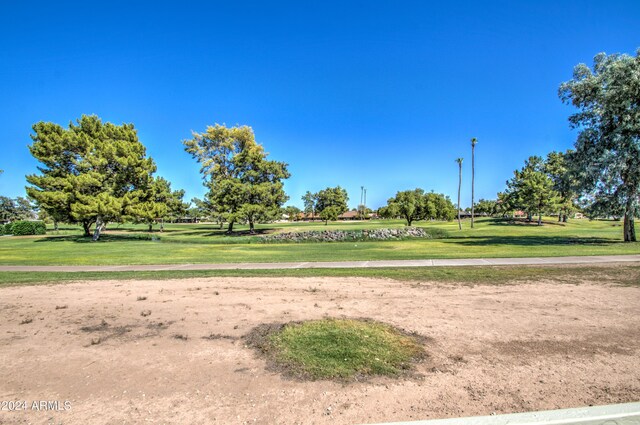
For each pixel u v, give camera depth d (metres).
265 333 5.95
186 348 5.38
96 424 3.45
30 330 6.28
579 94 22.56
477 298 8.18
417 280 10.55
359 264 14.48
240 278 11.52
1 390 4.16
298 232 37.25
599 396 3.86
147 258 18.84
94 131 40.91
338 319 6.69
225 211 48.00
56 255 21.27
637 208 21.53
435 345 5.37
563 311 7.03
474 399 3.84
